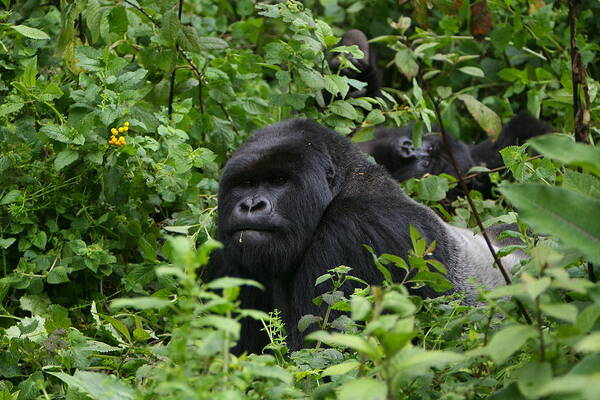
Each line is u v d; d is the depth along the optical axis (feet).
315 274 31.24
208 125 40.06
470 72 40.98
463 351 22.59
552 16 51.88
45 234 34.19
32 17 44.01
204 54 43.04
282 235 30.86
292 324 31.60
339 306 23.48
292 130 32.89
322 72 40.14
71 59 38.63
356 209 32.12
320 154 32.53
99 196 35.73
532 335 16.63
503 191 17.02
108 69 34.50
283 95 38.58
